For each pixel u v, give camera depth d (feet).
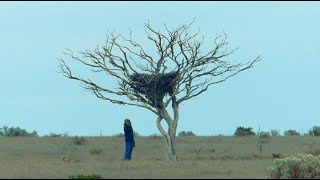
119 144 353.31
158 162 200.13
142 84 223.92
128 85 226.17
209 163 193.26
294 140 379.35
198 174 156.66
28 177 153.17
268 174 153.17
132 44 224.12
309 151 249.14
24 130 500.74
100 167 182.50
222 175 153.99
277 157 223.92
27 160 225.97
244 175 153.99
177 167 179.22
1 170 179.63
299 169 150.82
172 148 222.89
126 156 220.84
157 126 224.94
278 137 422.00
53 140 385.70
